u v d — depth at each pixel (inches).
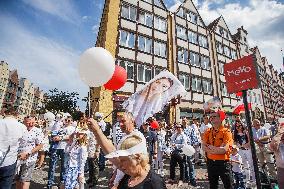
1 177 147.3
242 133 284.4
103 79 103.4
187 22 916.0
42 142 191.2
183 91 123.1
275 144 152.0
